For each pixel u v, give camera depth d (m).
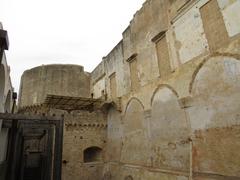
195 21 9.72
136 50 15.00
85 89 25.06
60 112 18.00
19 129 9.91
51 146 10.84
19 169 11.69
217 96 8.12
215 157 7.92
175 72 10.75
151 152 12.05
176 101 10.49
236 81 7.37
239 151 7.00
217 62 8.27
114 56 18.58
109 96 18.80
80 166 16.97
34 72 25.25
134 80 15.00
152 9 13.46
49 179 10.28
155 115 12.13
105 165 17.98
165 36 11.96
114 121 17.61
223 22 8.20
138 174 13.01
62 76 24.45
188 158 9.25
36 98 23.70
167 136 10.87
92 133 18.28
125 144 15.28
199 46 9.33
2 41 5.78
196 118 9.09
